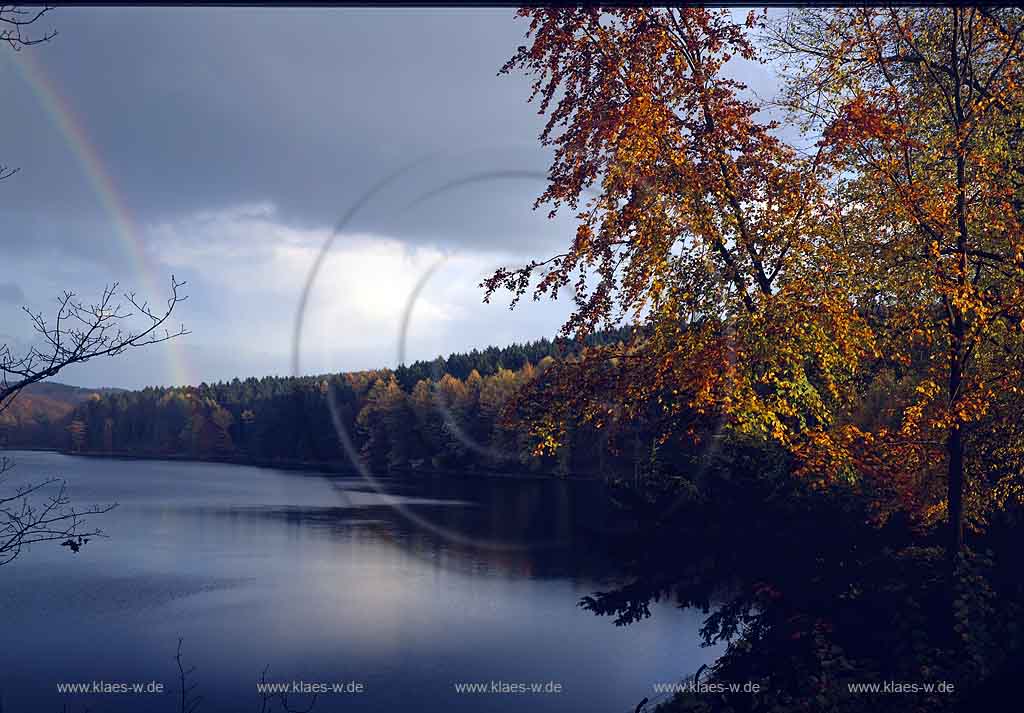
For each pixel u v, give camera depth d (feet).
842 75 33.60
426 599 80.33
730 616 30.83
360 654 61.62
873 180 29.99
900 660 24.49
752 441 31.19
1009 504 33.47
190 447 390.83
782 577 30.07
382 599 81.35
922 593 27.32
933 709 21.70
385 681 54.44
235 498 181.98
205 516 152.46
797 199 28.60
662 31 29.60
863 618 27.40
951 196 28.22
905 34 31.07
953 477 28.81
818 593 29.04
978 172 30.19
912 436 28.63
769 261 30.22
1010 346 30.45
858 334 27.78
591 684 45.73
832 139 27.48
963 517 31.30
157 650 64.59
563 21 29.32
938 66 31.60
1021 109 31.09
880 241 30.27
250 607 79.41
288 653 62.95
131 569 100.83
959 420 27.78
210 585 90.84
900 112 28.96
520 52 30.01
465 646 62.03
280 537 126.93
